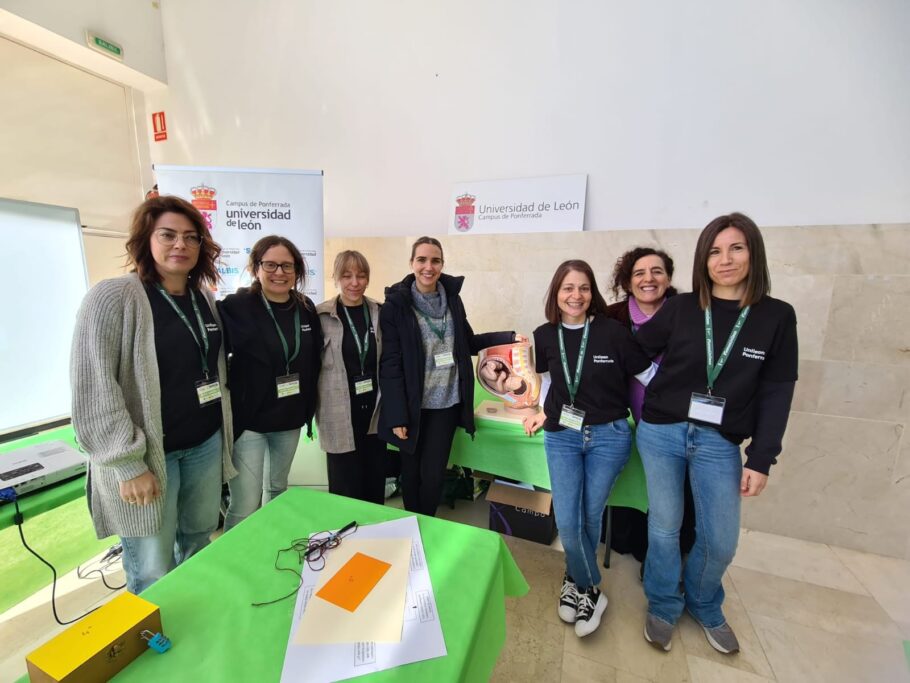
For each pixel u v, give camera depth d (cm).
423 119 257
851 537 206
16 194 260
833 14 182
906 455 192
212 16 297
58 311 174
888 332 188
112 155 309
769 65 192
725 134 203
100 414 102
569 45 222
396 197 271
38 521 183
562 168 233
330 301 177
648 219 221
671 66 207
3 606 167
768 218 201
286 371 156
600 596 163
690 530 165
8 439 162
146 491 108
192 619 71
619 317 172
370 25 259
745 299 120
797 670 141
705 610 151
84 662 57
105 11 274
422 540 93
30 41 256
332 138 281
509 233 243
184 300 126
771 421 123
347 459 176
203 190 233
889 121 180
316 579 81
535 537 210
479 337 191
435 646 67
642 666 142
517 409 182
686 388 130
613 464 148
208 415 129
